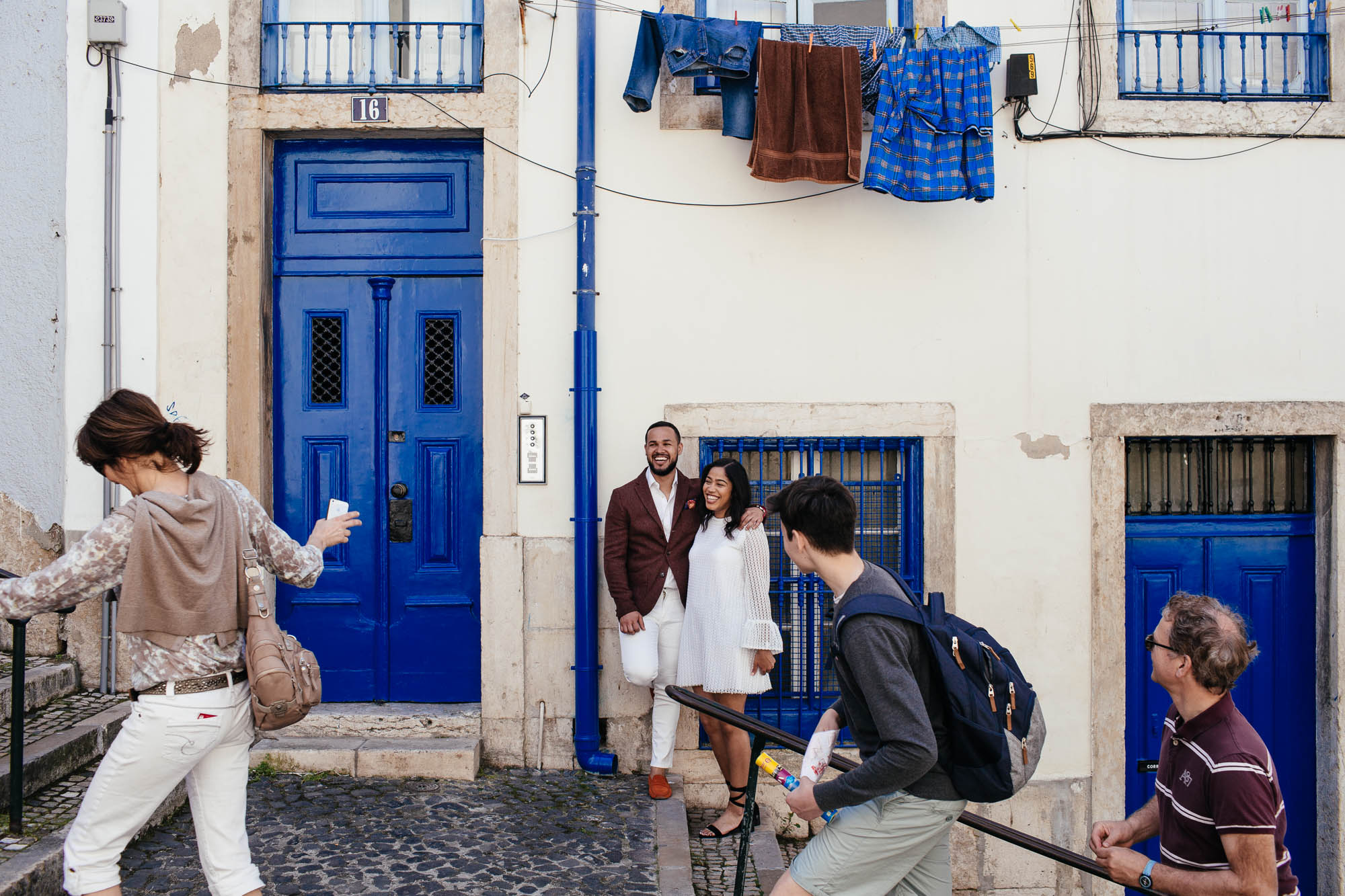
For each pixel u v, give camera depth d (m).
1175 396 4.66
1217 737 2.16
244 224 4.40
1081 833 4.61
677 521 4.09
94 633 4.23
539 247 4.47
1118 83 4.64
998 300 4.61
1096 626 4.62
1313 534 4.88
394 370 4.61
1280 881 2.14
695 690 4.02
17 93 4.34
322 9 4.57
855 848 2.35
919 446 4.64
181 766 2.32
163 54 4.37
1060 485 4.63
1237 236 4.67
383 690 4.58
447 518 4.61
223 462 4.39
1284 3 4.84
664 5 4.54
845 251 4.57
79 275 4.35
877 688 2.17
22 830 3.03
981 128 4.28
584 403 4.34
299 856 3.39
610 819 3.81
